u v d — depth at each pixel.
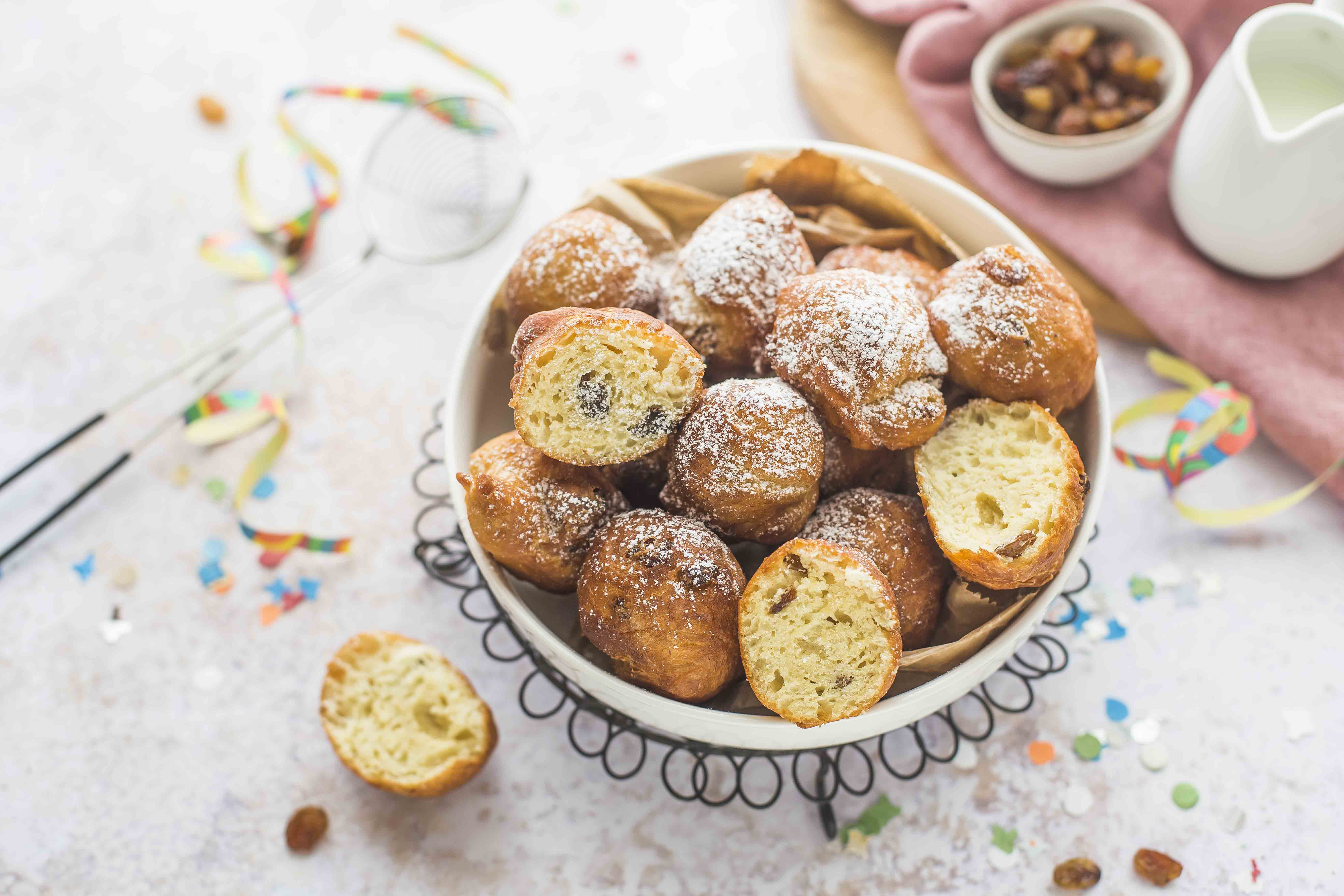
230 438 0.64
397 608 0.60
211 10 0.77
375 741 0.56
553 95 0.73
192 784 0.58
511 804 0.57
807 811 0.56
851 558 0.46
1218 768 0.56
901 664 0.48
